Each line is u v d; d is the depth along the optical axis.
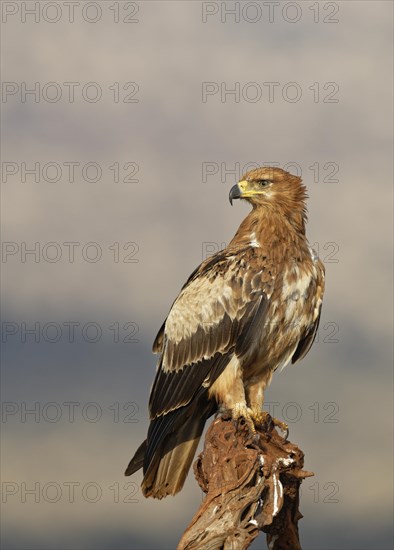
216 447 10.29
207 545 9.11
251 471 9.68
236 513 9.30
